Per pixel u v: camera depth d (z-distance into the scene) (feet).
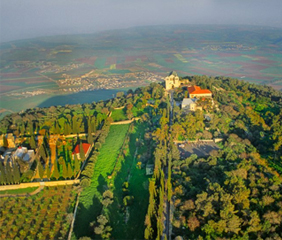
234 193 409.90
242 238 350.23
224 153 565.12
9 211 480.23
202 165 528.22
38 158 628.69
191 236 371.15
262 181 446.19
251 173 472.44
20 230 436.35
